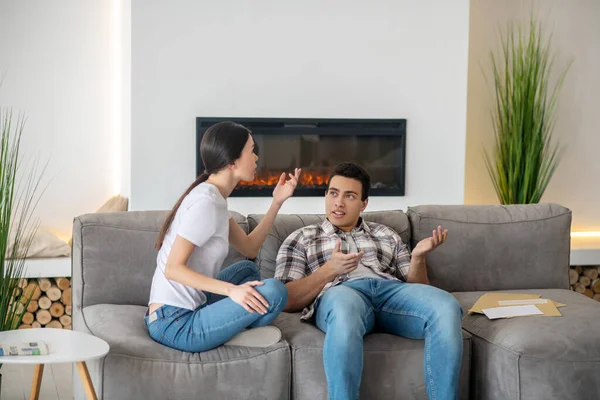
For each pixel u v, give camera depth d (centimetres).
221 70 479
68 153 524
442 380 268
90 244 309
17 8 509
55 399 338
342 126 495
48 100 518
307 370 272
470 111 556
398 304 287
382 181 504
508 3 554
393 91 498
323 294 287
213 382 262
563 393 271
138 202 477
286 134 489
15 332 259
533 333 279
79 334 259
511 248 350
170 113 476
